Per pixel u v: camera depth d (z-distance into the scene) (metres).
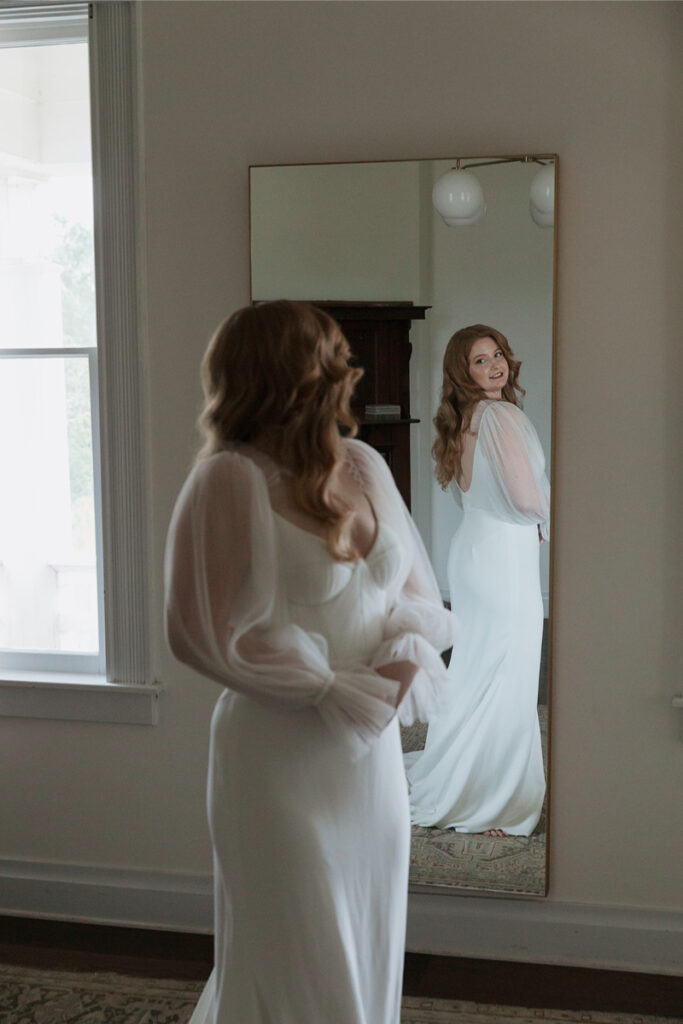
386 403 2.77
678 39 2.56
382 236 2.73
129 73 2.84
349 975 1.90
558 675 2.80
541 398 2.70
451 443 2.75
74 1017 2.65
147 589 3.00
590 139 2.64
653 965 2.84
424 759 2.87
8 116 3.01
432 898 2.94
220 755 1.95
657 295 2.64
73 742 3.12
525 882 2.87
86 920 3.16
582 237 2.67
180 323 2.90
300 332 1.86
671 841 2.80
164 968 2.89
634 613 2.75
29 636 3.19
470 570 2.79
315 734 1.87
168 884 3.10
